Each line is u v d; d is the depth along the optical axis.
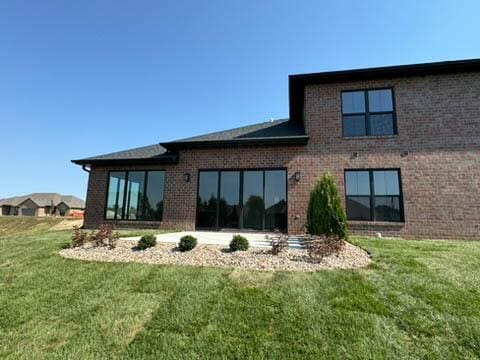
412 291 4.05
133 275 4.90
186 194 12.02
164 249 6.55
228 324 3.27
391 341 2.88
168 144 12.10
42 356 2.74
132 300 3.94
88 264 5.55
